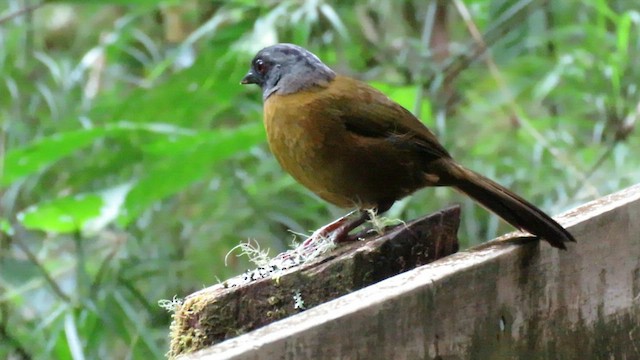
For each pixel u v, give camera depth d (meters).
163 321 10.98
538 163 11.12
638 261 5.79
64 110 12.64
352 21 12.15
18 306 11.21
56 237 11.71
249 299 5.13
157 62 12.86
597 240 5.59
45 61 12.34
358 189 7.17
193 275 11.34
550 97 12.32
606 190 10.78
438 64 12.34
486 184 6.60
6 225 9.98
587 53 11.41
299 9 10.64
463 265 4.98
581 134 12.48
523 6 11.45
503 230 11.13
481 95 12.36
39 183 12.09
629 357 5.78
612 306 5.66
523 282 5.25
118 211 9.51
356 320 4.41
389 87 10.41
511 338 5.20
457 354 4.91
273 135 7.22
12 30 13.12
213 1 12.52
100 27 15.20
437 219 5.74
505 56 12.52
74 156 11.89
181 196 11.67
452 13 14.15
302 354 4.24
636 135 11.46
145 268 11.10
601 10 11.18
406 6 12.85
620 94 11.22
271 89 7.38
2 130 12.09
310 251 5.87
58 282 11.55
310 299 5.27
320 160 7.07
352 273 5.38
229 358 4.03
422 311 4.72
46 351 9.95
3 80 12.75
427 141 7.05
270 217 11.11
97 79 13.24
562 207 10.60
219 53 11.34
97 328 10.36
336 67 12.24
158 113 11.38
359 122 6.98
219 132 9.18
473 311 5.00
